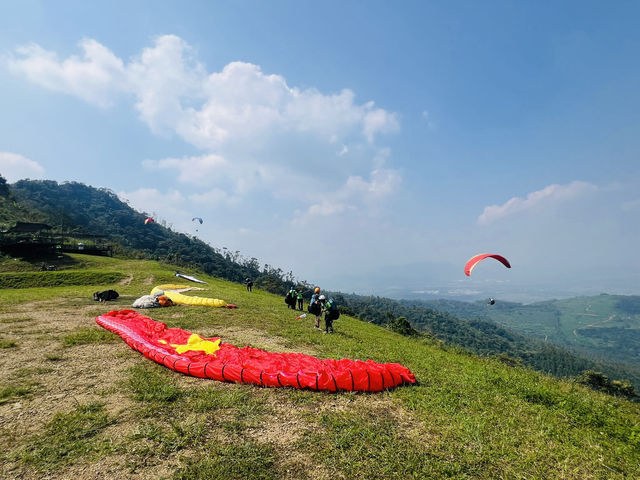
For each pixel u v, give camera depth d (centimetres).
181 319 1565
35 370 802
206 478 425
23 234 6781
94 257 6131
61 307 1820
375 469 456
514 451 531
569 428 647
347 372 738
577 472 492
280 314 1978
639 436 614
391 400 699
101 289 2928
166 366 839
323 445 509
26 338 1104
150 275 3969
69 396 663
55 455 470
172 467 451
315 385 714
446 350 2067
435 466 470
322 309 1594
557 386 1035
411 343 1953
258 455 476
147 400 647
